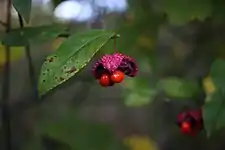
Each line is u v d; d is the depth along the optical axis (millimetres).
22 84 614
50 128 523
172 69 585
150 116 738
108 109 748
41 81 297
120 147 555
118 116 761
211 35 553
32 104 581
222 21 498
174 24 508
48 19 512
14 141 559
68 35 356
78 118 545
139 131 750
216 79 403
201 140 637
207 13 471
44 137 531
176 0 472
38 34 354
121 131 752
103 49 421
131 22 499
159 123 665
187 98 468
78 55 305
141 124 752
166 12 477
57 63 302
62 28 365
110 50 422
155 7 490
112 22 500
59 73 299
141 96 488
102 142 521
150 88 490
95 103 679
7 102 479
